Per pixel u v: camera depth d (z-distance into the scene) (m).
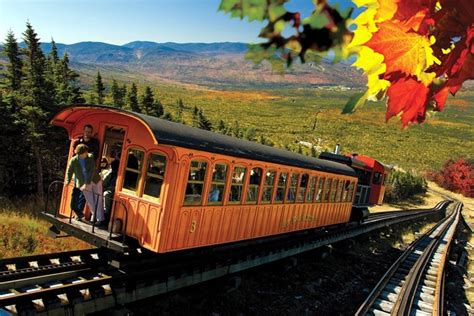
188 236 9.57
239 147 11.15
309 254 18.41
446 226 35.31
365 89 0.71
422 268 18.25
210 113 156.75
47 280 8.29
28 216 15.15
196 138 9.55
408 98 0.71
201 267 10.97
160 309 10.04
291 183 13.99
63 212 10.49
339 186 18.33
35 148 19.17
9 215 14.77
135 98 33.19
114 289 8.64
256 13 0.52
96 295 8.28
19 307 7.03
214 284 12.37
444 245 25.89
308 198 15.51
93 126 10.29
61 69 29.70
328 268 17.83
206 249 11.27
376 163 32.44
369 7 0.69
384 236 28.27
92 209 9.19
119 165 9.61
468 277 21.03
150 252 9.60
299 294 14.05
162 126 8.98
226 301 11.66
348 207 20.08
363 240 25.12
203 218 9.95
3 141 18.58
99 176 9.37
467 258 26.36
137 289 9.21
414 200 58.91
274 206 13.09
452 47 0.69
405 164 92.62
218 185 10.30
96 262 9.69
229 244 12.16
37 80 19.12
